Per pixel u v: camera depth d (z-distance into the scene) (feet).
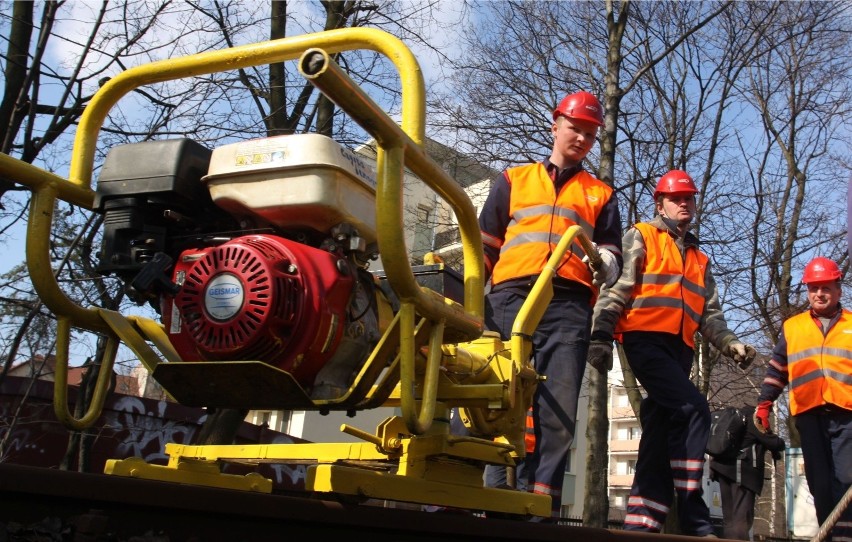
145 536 6.28
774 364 21.18
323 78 6.32
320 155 7.78
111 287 20.42
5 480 5.56
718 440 22.21
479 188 47.78
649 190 45.27
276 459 10.85
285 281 7.52
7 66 19.86
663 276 15.65
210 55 8.85
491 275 14.56
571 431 13.20
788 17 46.91
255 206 7.92
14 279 20.80
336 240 8.04
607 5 39.50
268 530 7.13
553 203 14.12
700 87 46.65
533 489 13.06
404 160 7.56
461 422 13.69
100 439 27.43
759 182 47.96
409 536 8.34
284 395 7.47
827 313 20.33
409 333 7.63
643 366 15.37
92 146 8.84
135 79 9.00
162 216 8.34
